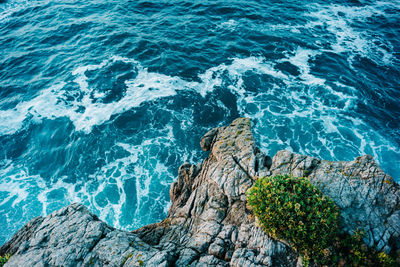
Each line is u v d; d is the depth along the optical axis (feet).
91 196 56.80
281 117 69.36
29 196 57.16
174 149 64.18
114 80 79.92
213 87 77.36
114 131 67.67
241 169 37.22
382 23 107.96
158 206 55.11
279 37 96.12
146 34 97.35
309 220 26.66
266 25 102.53
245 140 41.83
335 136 65.00
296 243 26.68
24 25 107.45
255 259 26.63
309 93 75.61
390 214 28.73
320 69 83.51
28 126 69.46
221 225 31.83
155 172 60.34
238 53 88.94
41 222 34.71
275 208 27.86
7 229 52.13
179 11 110.42
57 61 88.48
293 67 84.02
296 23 105.19
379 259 25.07
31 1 124.06
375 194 30.53
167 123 69.05
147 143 65.31
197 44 92.53
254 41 94.17
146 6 114.11
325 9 116.67
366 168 33.17
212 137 46.26
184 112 71.31
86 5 117.91
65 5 119.24
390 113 70.74
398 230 27.20
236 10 110.22
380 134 65.77
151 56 87.92
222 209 33.96
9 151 65.21
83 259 27.55
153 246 30.99
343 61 86.84
